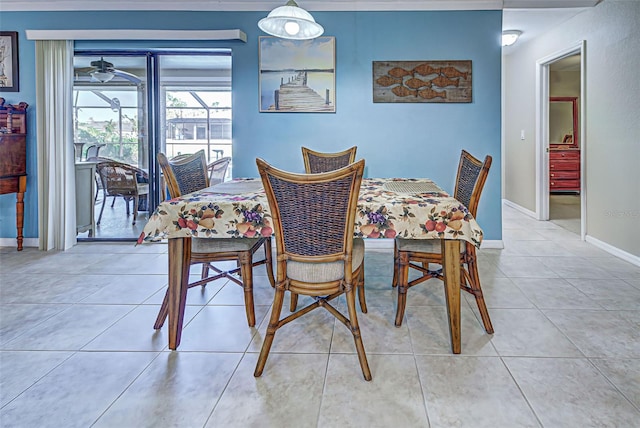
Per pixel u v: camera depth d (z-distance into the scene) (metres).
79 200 3.91
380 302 2.32
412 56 3.52
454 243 1.70
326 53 3.54
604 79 3.38
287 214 1.53
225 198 1.80
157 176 4.19
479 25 3.46
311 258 1.56
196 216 1.70
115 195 4.33
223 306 2.28
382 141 3.59
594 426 1.25
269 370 1.59
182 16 3.57
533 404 1.36
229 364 1.65
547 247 3.56
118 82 4.05
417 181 2.50
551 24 4.16
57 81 3.51
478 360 1.65
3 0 3.49
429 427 1.25
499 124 3.53
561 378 1.51
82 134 4.11
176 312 1.76
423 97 3.54
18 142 3.49
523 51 5.24
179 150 4.53
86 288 2.58
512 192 5.78
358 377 1.54
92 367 1.62
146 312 2.19
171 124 4.48
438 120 3.56
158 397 1.42
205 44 3.60
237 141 3.64
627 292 2.41
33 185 3.66
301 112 3.60
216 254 1.95
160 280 2.75
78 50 3.79
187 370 1.60
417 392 1.43
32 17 3.58
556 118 7.22
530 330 1.91
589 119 3.62
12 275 2.84
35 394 1.44
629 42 3.03
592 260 3.12
